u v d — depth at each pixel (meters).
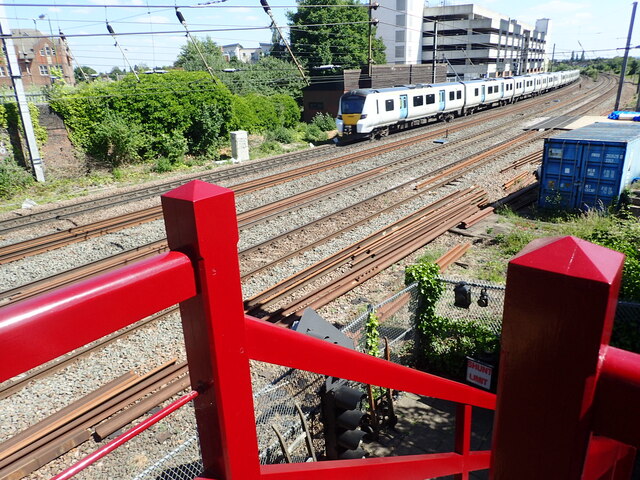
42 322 0.74
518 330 0.79
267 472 1.26
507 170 19.84
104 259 11.20
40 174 20.39
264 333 1.15
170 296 0.93
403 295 8.12
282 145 30.05
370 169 19.86
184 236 0.96
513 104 44.94
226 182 19.14
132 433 1.01
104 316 0.82
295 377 6.11
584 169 14.38
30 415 6.38
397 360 7.62
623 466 1.07
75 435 5.91
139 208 15.94
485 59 84.06
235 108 31.42
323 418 5.46
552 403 0.78
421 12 77.94
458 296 7.53
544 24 124.06
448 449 6.31
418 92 30.09
